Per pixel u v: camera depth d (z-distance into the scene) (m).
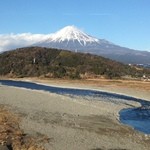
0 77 126.56
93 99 64.00
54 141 30.94
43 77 120.19
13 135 31.62
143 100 65.94
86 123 39.78
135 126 39.81
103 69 123.00
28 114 43.91
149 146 30.50
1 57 142.12
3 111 45.00
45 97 62.72
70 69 124.50
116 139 32.56
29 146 28.66
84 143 30.80
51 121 39.94
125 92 78.00
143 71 131.62
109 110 50.91
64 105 53.25
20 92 70.44
